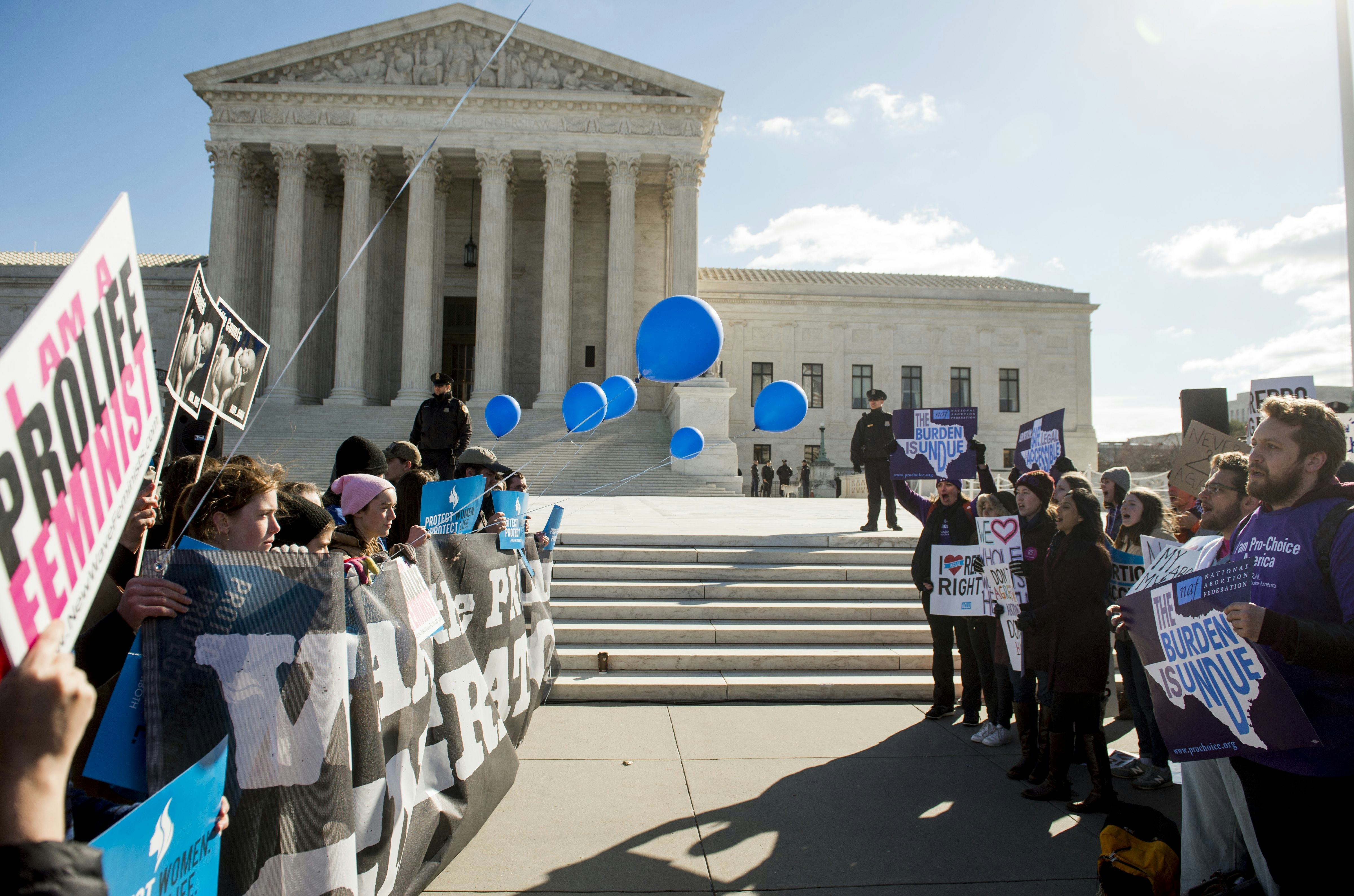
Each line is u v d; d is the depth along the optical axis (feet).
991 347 158.61
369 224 113.29
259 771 7.82
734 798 14.85
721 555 29.89
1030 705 16.10
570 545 30.78
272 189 122.42
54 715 4.41
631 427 104.27
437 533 15.92
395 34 112.47
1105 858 10.95
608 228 131.44
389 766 10.13
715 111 118.52
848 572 29.12
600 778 15.72
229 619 7.91
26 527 4.60
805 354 155.43
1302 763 8.73
